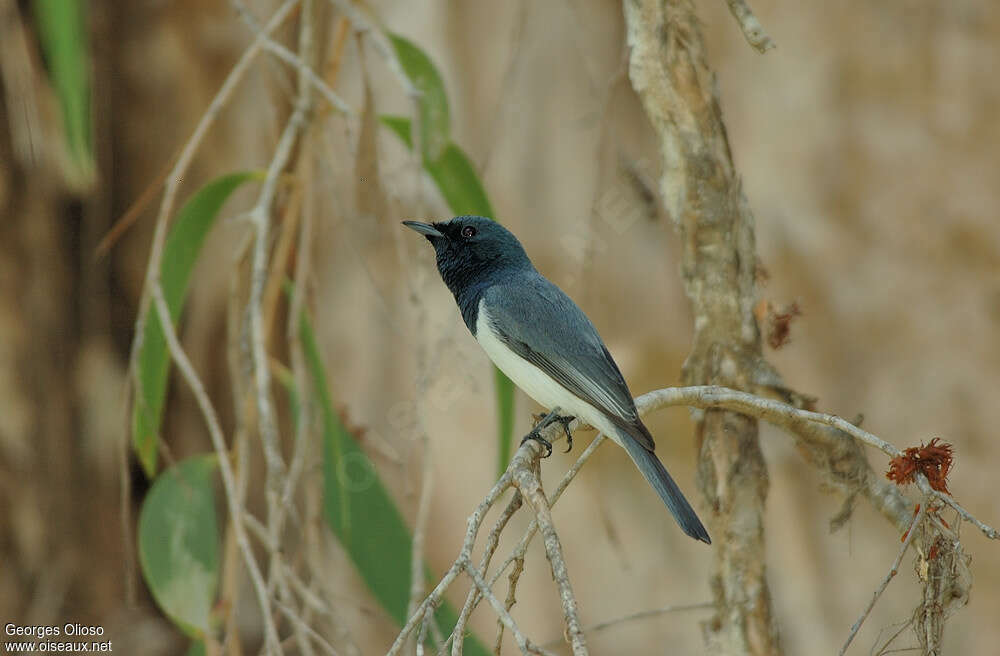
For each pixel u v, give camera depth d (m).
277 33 9.62
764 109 11.50
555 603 11.43
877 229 11.39
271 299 8.84
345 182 10.95
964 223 11.27
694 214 7.00
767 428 11.43
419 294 8.02
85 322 12.62
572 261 11.23
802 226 11.45
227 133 12.12
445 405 11.20
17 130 11.26
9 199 11.95
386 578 9.36
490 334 8.70
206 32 12.09
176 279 8.95
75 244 12.61
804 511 11.36
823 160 11.43
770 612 7.03
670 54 6.89
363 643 11.74
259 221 7.56
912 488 8.69
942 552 5.75
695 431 7.29
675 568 11.23
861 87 11.41
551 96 11.36
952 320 11.28
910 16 11.32
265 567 12.36
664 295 11.30
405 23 11.61
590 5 11.32
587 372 8.31
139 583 12.97
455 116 11.59
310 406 8.56
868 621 11.20
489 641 11.55
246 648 12.21
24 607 12.17
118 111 12.41
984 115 11.24
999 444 11.18
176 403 12.59
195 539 8.61
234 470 8.81
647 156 11.14
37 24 11.20
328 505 9.33
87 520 12.70
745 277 7.10
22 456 12.20
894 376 11.34
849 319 11.41
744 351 7.12
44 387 12.35
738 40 11.54
